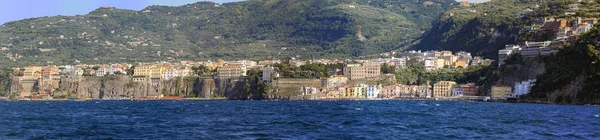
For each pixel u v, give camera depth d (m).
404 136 183.62
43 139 182.62
